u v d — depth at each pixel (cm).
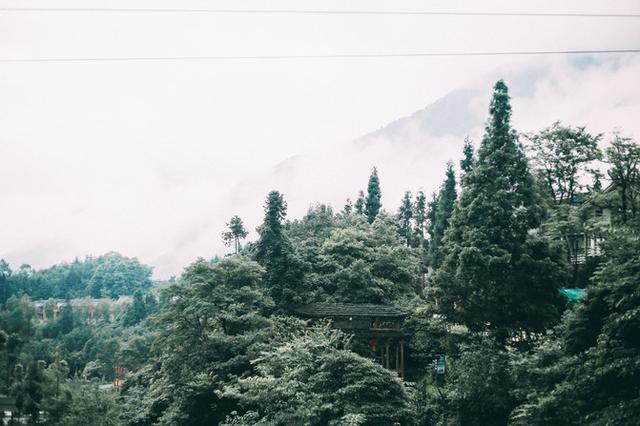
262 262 4409
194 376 3341
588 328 2128
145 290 18762
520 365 2520
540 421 2044
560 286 3058
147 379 4644
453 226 3428
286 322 3834
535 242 3120
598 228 2073
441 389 3061
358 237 5497
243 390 3052
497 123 3412
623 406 1689
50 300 12681
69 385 3694
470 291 3112
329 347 2658
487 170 3278
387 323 3897
